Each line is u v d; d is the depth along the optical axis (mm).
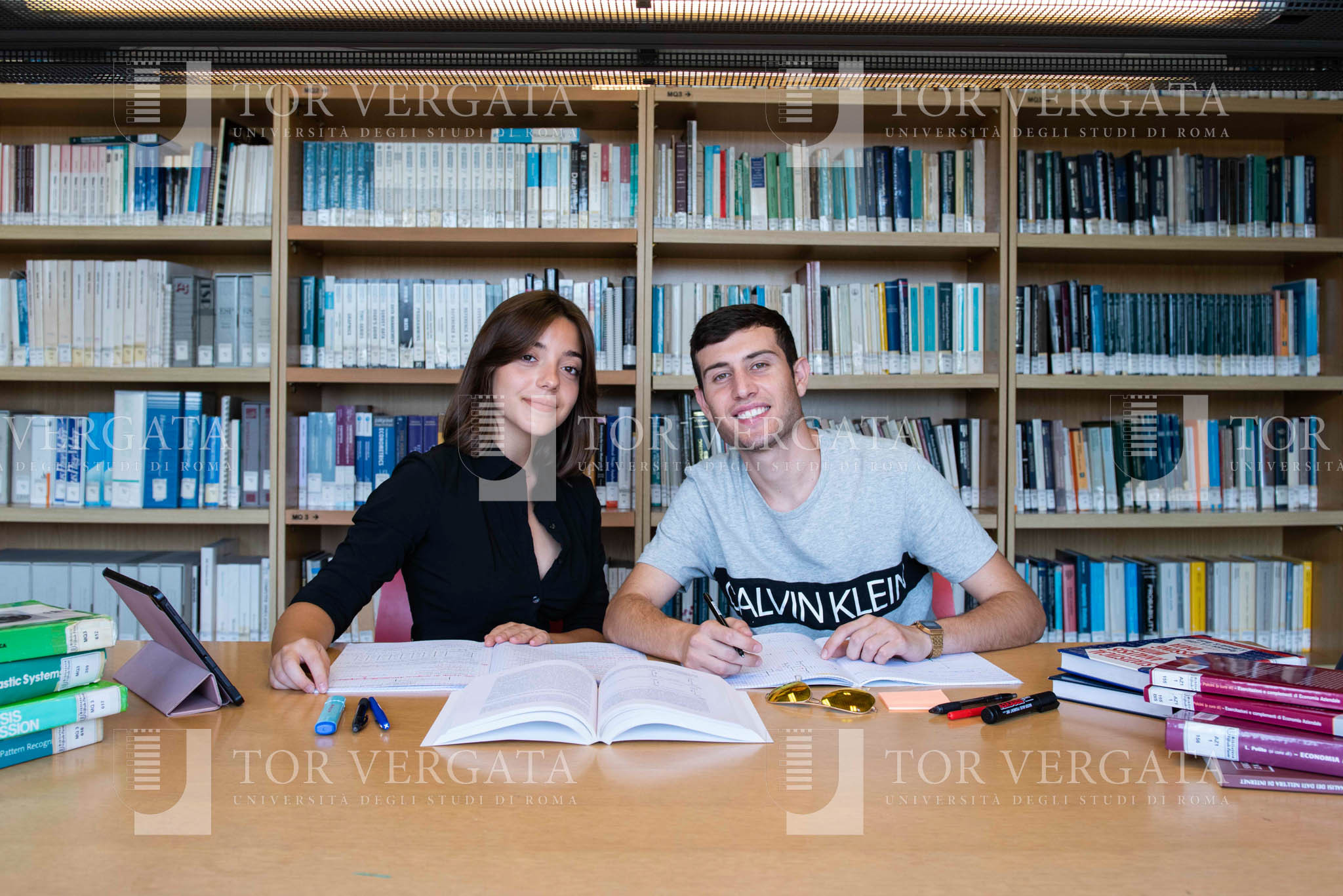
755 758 788
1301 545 2475
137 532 2457
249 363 2205
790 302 2281
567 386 1465
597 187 2234
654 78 2275
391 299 2221
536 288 2227
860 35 2084
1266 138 2549
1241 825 655
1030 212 2268
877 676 1041
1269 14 1995
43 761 769
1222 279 2549
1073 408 2553
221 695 923
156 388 2436
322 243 2246
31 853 593
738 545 1463
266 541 2479
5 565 2172
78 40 2053
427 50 2119
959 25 2059
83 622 808
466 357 2217
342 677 1029
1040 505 2291
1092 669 959
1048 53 2166
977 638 1181
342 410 2223
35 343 2197
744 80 2275
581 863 588
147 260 2186
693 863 590
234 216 2205
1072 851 610
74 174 2209
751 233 2213
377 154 2211
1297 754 724
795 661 1091
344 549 1312
